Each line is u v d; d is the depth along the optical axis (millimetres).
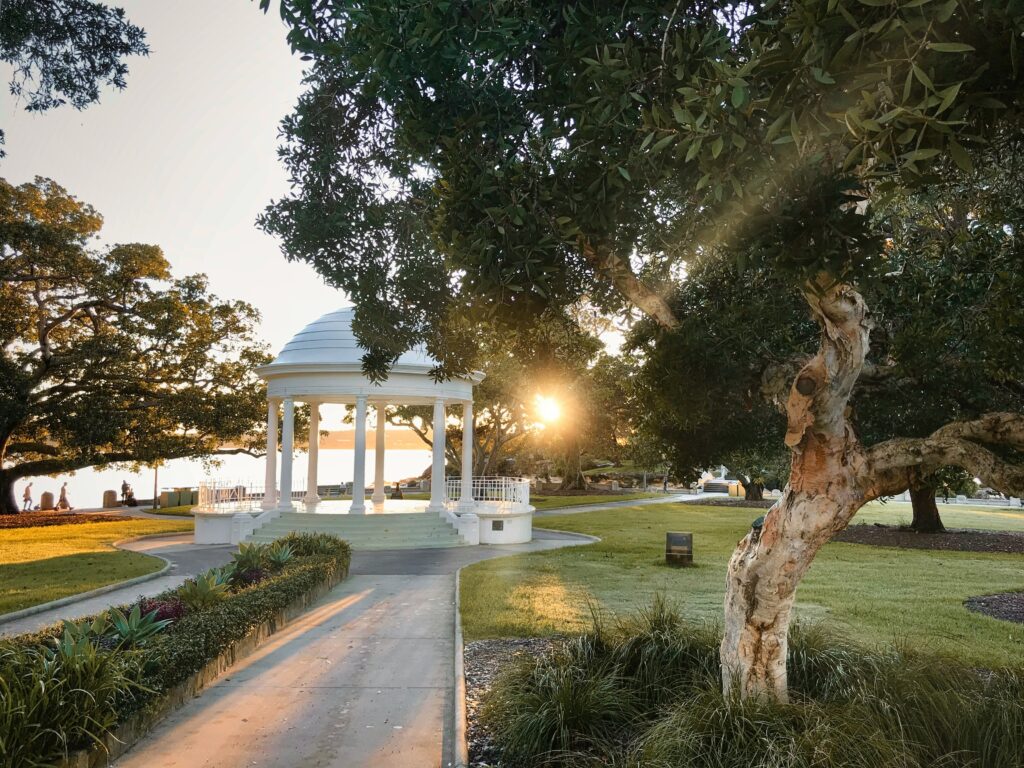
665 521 26406
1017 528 23656
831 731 3814
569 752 4258
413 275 6582
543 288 3945
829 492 4137
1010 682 4676
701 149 2789
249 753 4949
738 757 3811
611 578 12609
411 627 9102
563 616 9047
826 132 2559
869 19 2158
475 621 8773
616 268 4578
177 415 27203
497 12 3307
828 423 4039
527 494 22922
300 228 6504
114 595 11875
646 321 7922
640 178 3850
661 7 3221
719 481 56625
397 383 21391
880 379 6461
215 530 20516
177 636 6453
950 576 12891
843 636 6176
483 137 3939
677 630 6004
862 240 2736
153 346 27547
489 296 4066
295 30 4016
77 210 28312
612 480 57531
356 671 7035
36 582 12508
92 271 26719
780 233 2846
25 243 24922
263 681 6695
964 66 2348
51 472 29344
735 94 2381
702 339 6188
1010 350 4809
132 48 10008
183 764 4762
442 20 3275
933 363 5961
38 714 4188
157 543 20453
